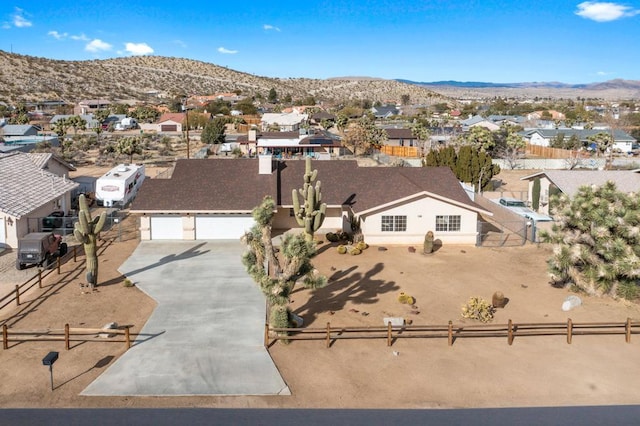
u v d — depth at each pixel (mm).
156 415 16078
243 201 38688
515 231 40500
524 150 96188
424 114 199125
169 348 20828
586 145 102250
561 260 26781
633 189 44812
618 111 167875
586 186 28031
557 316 24484
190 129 138000
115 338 21656
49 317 23938
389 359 19938
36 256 30547
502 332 22422
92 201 50750
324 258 33938
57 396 17141
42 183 43000
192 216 38094
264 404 16812
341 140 100875
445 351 20656
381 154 88000
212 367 19234
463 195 39219
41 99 195375
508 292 27812
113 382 18078
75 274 30281
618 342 21547
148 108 176125
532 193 50844
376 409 16547
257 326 23109
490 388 17859
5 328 20453
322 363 19609
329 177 41875
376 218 37062
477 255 34875
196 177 40719
